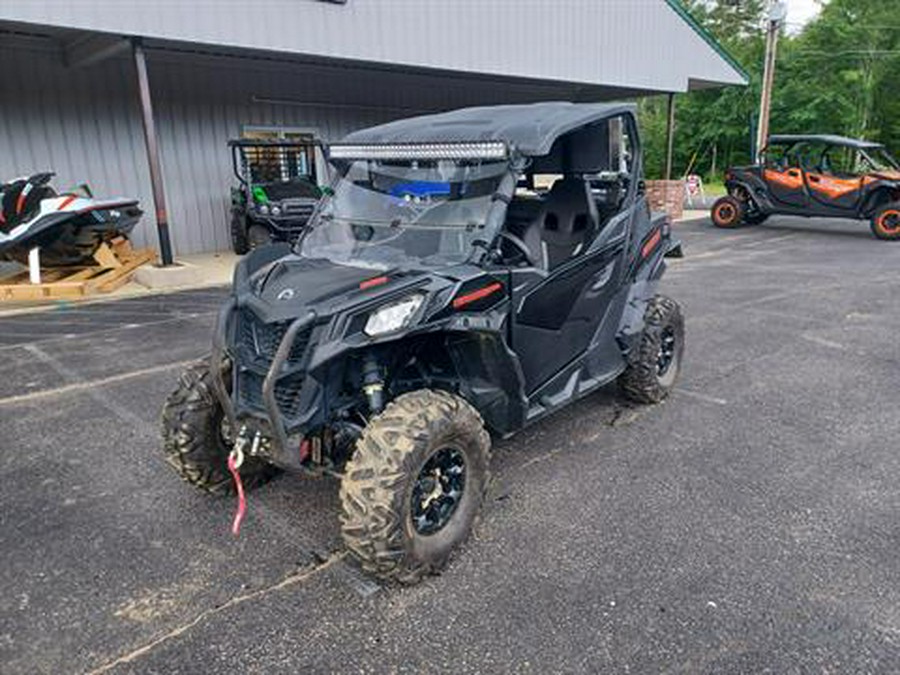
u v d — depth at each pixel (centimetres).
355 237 315
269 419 238
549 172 372
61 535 286
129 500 315
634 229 384
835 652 214
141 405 434
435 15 1024
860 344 559
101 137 1034
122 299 765
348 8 920
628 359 392
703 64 1590
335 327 238
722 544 274
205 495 319
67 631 229
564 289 325
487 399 285
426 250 294
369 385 257
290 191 1040
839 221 1488
